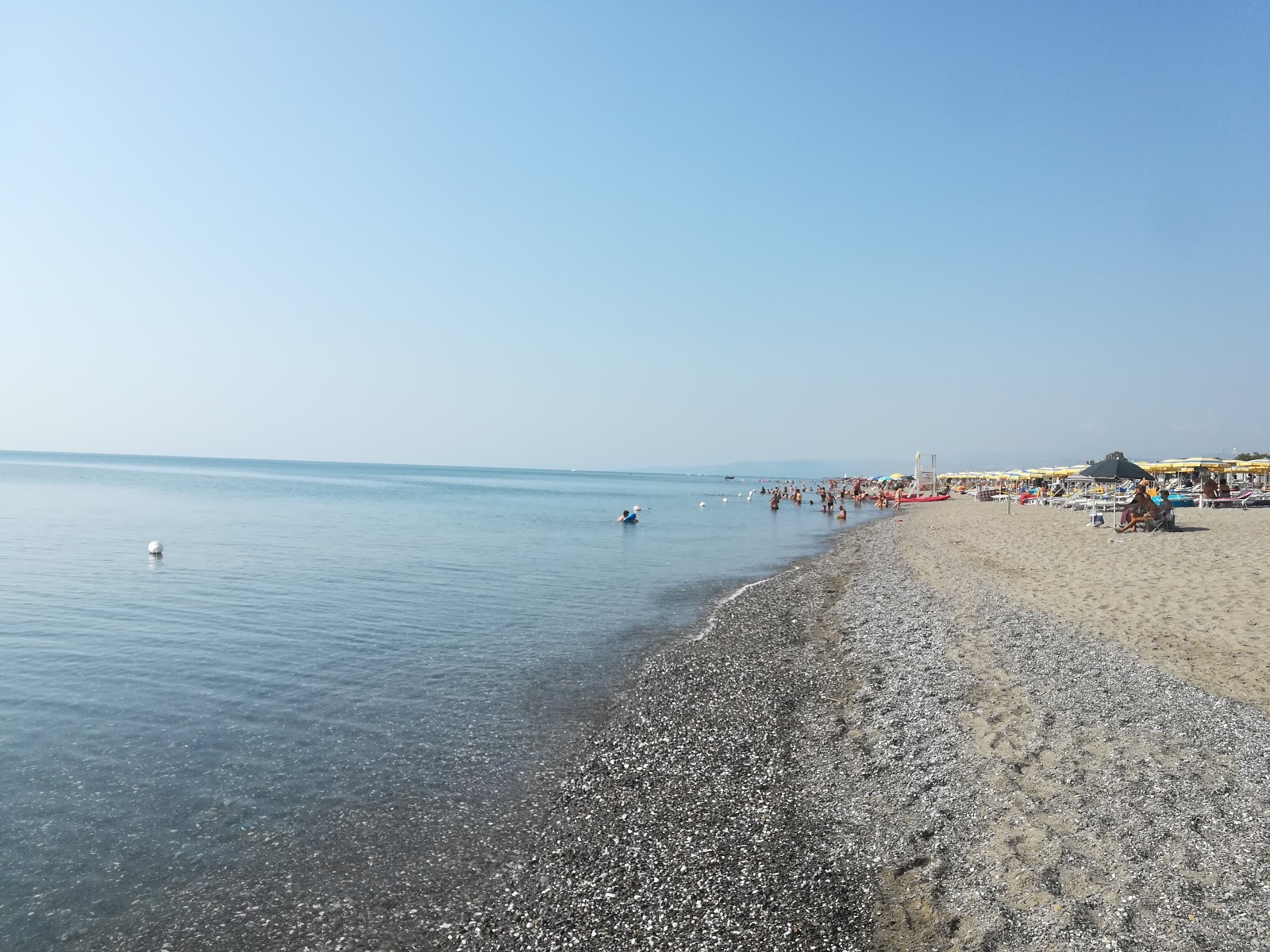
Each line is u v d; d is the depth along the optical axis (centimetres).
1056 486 5459
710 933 545
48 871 661
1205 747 761
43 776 848
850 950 512
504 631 1594
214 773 865
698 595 2111
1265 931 470
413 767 882
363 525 4275
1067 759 754
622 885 620
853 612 1722
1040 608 1525
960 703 966
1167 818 617
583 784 830
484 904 609
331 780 848
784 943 525
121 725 1008
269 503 6178
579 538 3878
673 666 1309
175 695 1133
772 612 1778
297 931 580
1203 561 1925
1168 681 980
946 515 5056
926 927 529
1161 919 491
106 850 698
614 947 538
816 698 1091
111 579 2206
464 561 2777
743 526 4956
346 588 2111
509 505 7250
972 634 1342
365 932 577
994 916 521
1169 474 5506
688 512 6688
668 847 677
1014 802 676
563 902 603
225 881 648
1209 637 1194
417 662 1334
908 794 730
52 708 1067
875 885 589
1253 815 614
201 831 732
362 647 1441
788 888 596
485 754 920
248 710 1073
